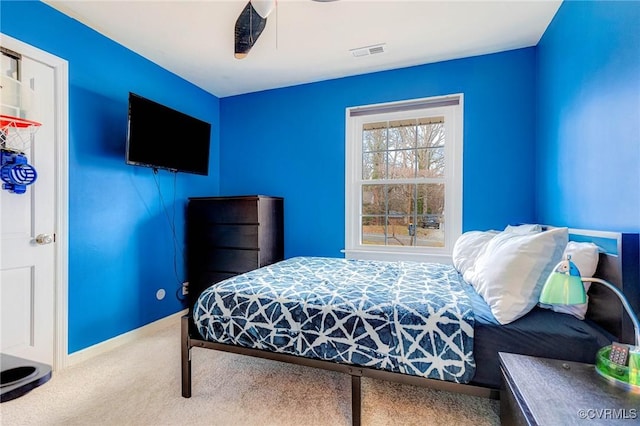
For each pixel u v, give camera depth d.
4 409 1.64
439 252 2.93
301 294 1.64
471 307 1.41
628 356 0.98
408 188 3.06
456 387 1.30
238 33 2.19
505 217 2.66
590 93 1.64
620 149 1.37
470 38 2.44
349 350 1.44
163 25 2.24
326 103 3.26
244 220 2.95
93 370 2.07
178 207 3.13
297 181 3.38
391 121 3.11
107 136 2.41
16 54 1.86
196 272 3.11
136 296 2.66
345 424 1.53
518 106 2.62
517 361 1.15
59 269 2.10
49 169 2.05
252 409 1.65
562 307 1.35
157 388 1.85
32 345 1.98
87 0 1.96
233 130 3.64
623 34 1.34
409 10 2.08
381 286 1.78
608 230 1.47
